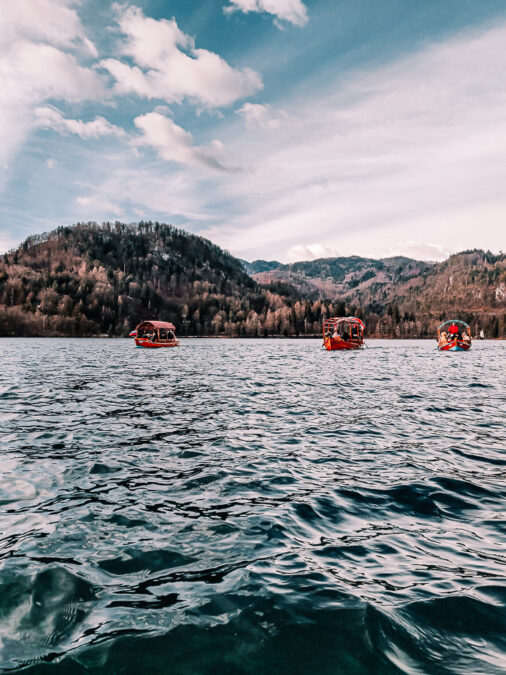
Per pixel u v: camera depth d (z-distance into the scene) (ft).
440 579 13.78
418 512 19.62
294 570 14.30
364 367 113.91
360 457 28.78
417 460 28.14
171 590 13.02
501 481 23.97
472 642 10.70
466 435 35.37
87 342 389.19
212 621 11.44
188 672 9.59
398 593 12.87
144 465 26.35
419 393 60.64
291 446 31.53
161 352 204.85
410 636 10.85
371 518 18.95
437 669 9.72
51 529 17.34
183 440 32.78
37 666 9.72
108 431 35.32
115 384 69.00
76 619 11.51
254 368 107.24
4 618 11.50
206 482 23.45
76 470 25.04
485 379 82.69
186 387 66.13
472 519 18.90
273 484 23.29
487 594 12.85
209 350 235.81
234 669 9.70
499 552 15.80
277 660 9.99
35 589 12.91
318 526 18.02
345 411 45.85
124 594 12.80
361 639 10.70
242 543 16.35
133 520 18.37
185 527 17.72
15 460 26.71
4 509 19.34
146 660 9.97
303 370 102.01
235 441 32.73
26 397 52.75
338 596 12.66
